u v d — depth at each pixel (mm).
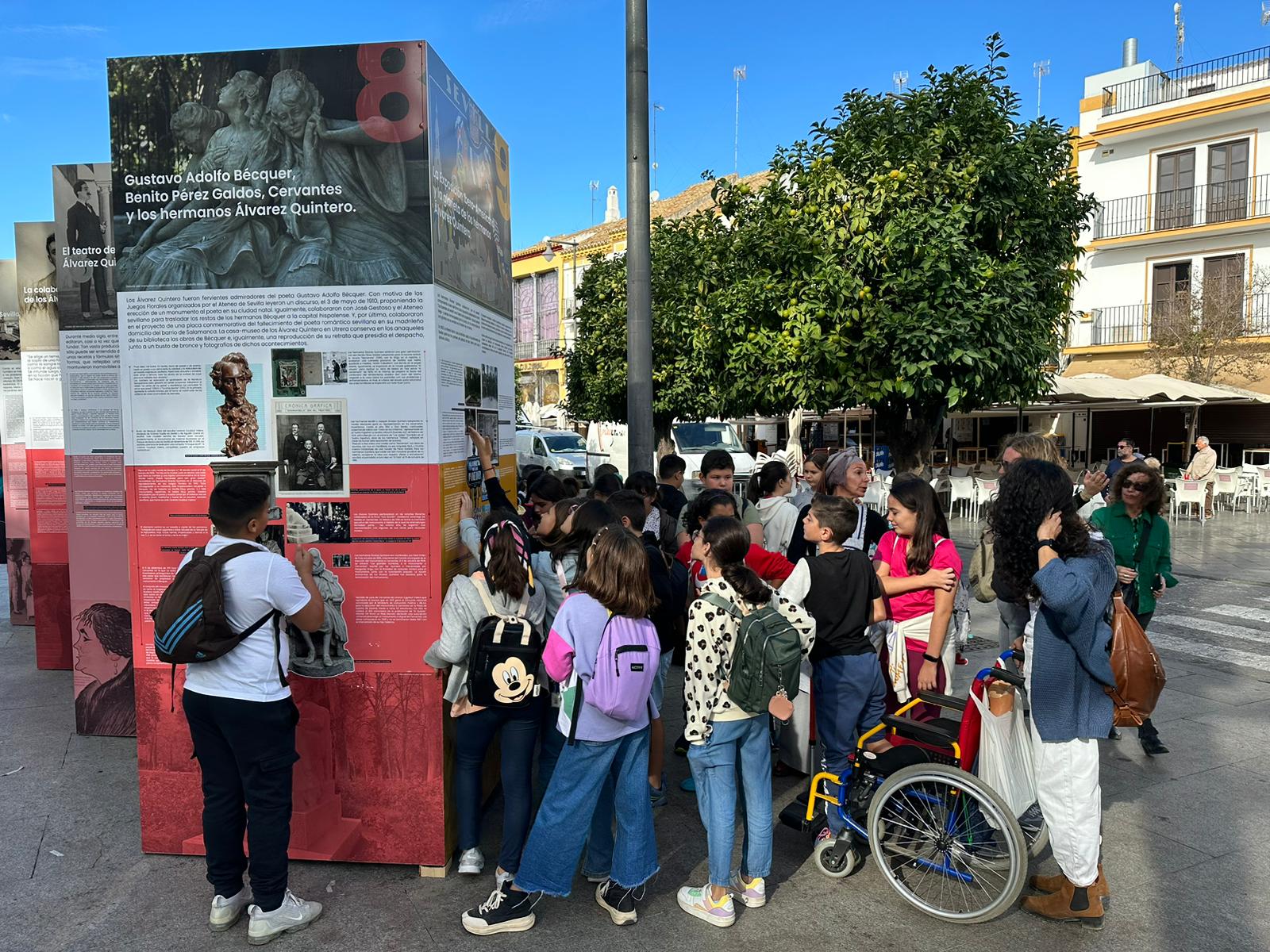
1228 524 15070
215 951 2963
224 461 3492
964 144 7777
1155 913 3238
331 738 3496
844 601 3518
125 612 5105
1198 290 22391
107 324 5145
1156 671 2957
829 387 7859
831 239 7695
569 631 3006
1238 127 22641
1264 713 5570
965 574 10211
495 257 4328
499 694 3148
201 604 2830
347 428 3426
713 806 3164
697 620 3135
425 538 3412
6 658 6988
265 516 3078
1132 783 4449
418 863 3496
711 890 3191
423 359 3381
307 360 3432
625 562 3014
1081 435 24750
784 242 7938
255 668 2936
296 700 3500
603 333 17344
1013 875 3029
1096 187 25297
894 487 3973
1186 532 14039
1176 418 23203
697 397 14578
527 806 3240
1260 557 11664
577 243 34750
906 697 3936
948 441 25172
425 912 3227
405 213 3354
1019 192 7699
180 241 3457
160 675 3582
